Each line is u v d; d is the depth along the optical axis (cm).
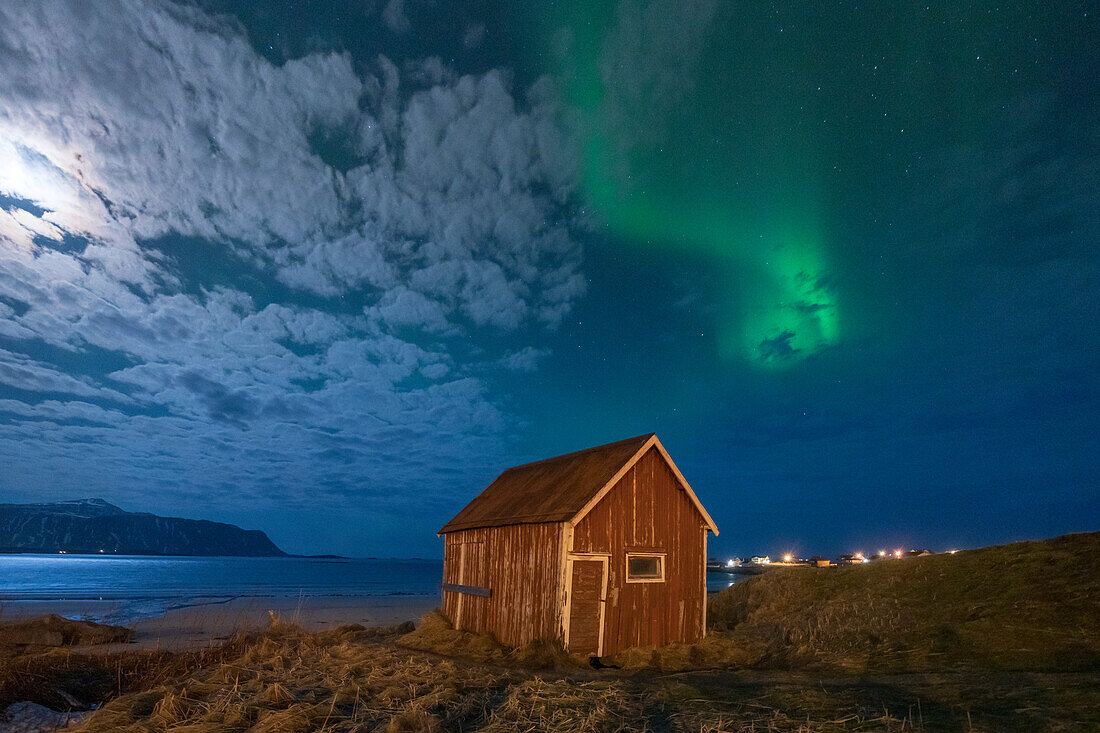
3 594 6544
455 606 2061
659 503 1758
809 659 1385
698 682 1119
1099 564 1459
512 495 2042
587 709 877
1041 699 789
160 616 3947
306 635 1941
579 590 1571
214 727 802
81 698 1184
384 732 773
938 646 1277
